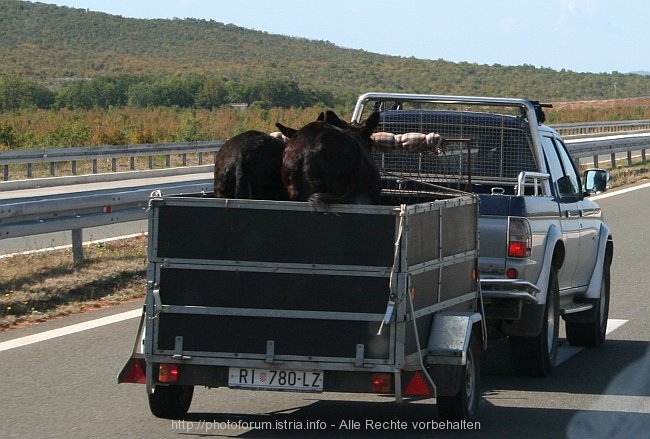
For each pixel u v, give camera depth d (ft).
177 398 29.71
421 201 34.19
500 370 37.40
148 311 27.07
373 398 33.01
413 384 26.58
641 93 544.21
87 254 57.11
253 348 26.78
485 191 37.70
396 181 36.24
